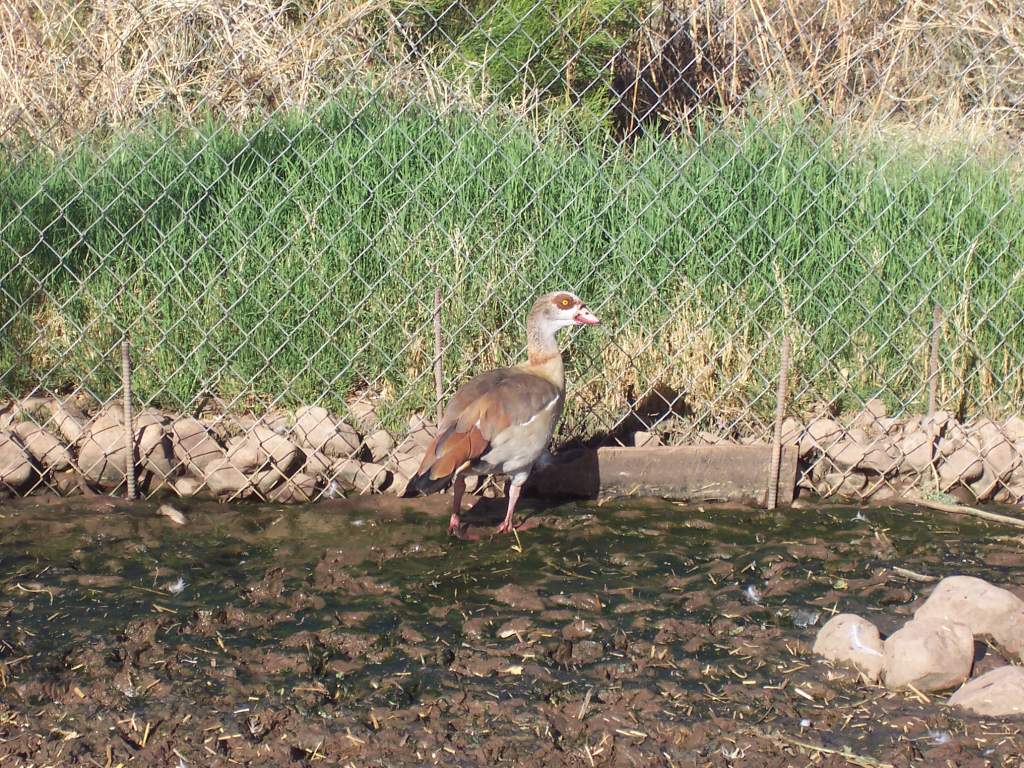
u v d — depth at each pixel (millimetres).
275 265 12469
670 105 14984
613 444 11750
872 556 9750
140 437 10852
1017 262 12719
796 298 12570
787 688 7492
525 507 10828
